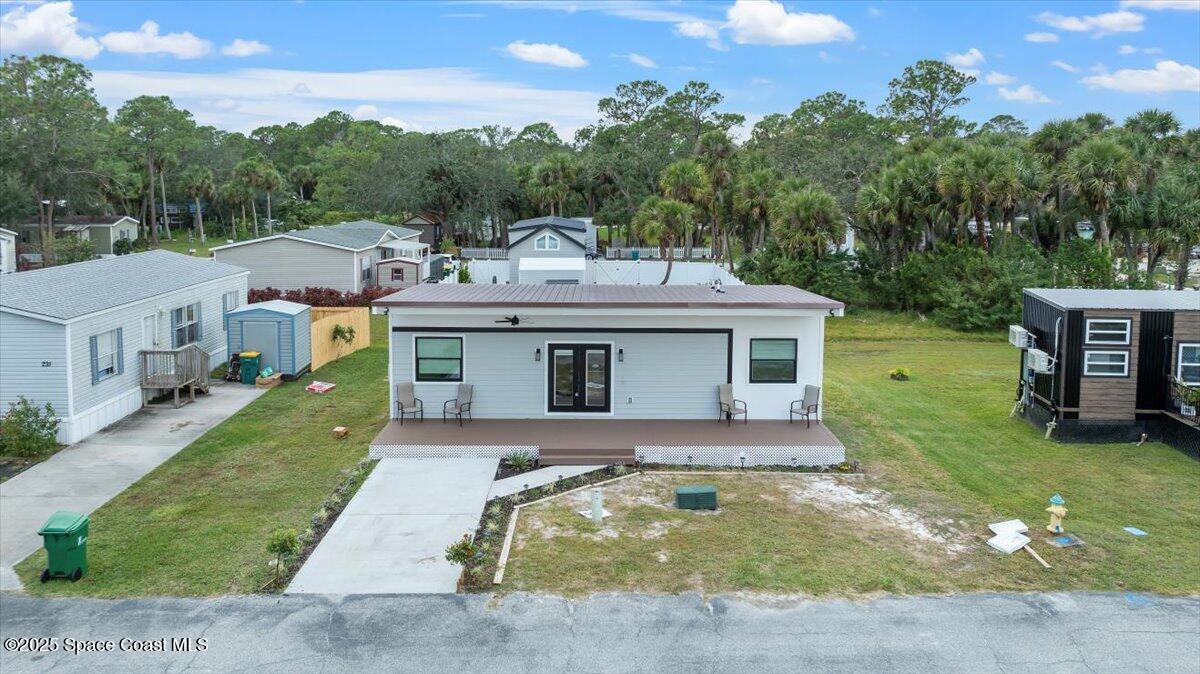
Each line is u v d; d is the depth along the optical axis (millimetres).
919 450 17516
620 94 89750
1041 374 19234
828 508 13977
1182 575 11508
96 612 10391
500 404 18172
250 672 9094
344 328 27859
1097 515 13875
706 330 17875
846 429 19062
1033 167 36000
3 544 12438
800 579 11266
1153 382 18156
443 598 10734
